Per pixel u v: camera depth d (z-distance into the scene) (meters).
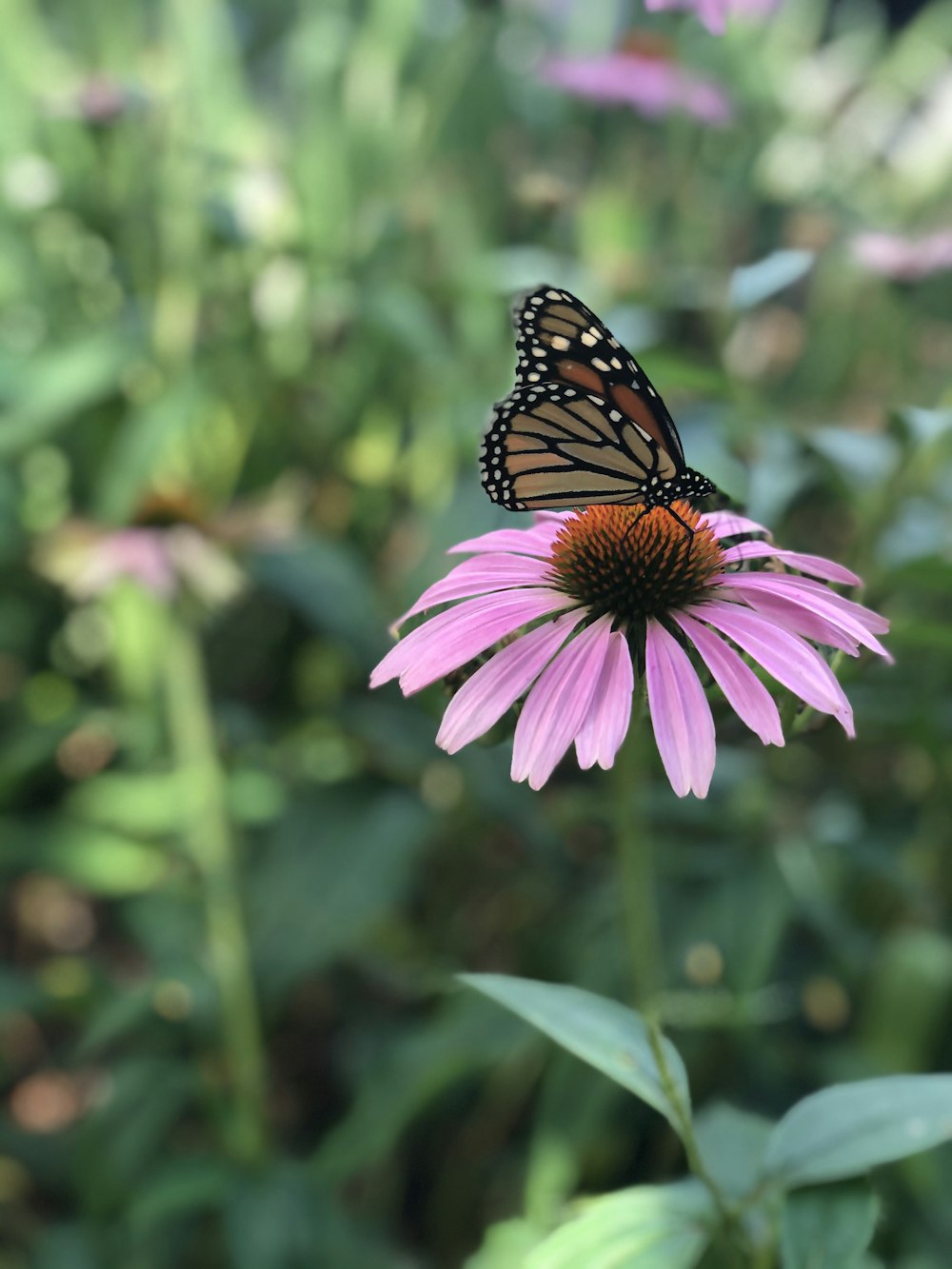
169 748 0.58
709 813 0.49
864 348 0.74
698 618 0.25
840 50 0.97
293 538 0.56
